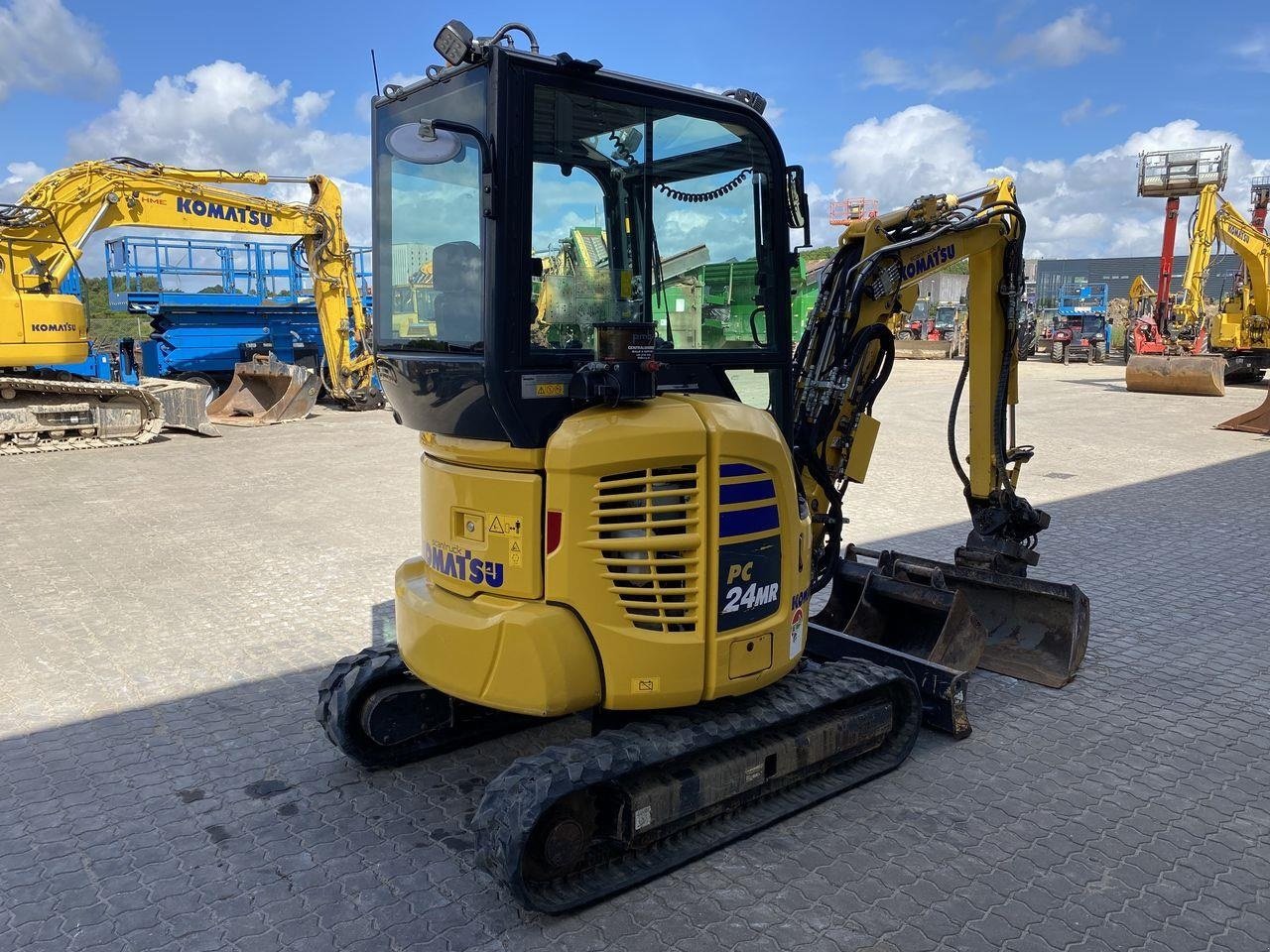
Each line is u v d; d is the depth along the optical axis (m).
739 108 3.86
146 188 14.84
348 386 18.73
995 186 5.33
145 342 19.77
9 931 3.28
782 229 4.06
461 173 3.38
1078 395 21.53
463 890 3.51
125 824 3.96
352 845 3.81
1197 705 5.09
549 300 3.41
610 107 3.49
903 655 4.83
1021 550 5.84
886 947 3.16
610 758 3.33
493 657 3.39
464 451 3.57
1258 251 22.91
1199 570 7.61
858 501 10.20
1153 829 3.89
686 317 3.82
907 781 4.29
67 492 10.76
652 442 3.31
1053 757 4.52
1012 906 3.38
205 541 8.56
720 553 3.47
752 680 3.67
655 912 3.35
